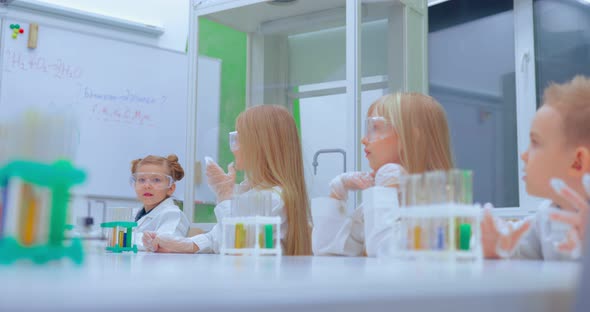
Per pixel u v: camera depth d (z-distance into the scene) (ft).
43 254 1.16
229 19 8.41
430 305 0.69
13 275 0.80
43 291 0.56
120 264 1.60
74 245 1.26
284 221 4.88
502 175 8.87
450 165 3.63
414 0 7.98
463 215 1.77
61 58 9.85
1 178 1.18
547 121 2.48
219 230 5.24
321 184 7.26
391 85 7.54
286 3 7.94
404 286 0.70
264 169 5.10
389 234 2.89
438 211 1.76
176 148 10.75
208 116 8.57
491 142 9.04
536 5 8.77
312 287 0.65
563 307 0.81
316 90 7.57
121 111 10.28
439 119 3.63
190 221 8.54
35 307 0.50
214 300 0.57
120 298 0.55
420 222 1.80
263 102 8.08
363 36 7.32
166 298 0.56
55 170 1.21
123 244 4.69
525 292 0.78
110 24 10.37
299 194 5.11
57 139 1.25
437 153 3.57
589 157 2.40
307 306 0.60
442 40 9.75
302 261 2.07
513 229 2.19
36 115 1.24
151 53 10.62
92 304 0.52
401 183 1.91
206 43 8.66
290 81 7.87
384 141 3.53
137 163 7.72
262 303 0.58
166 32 10.96
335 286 0.67
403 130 3.49
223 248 3.32
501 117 8.99
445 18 9.73
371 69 7.37
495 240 2.13
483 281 0.78
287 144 5.17
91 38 10.11
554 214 2.01
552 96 2.56
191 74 8.74
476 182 9.14
